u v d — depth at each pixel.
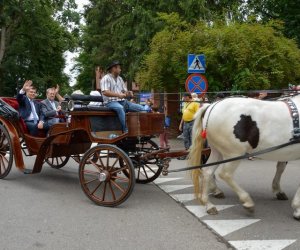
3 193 7.53
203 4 16.72
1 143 8.78
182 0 16.84
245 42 12.80
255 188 8.11
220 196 7.32
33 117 8.83
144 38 17.97
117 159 6.79
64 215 6.24
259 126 6.05
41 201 7.01
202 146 6.46
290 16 17.06
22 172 8.57
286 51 13.15
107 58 23.86
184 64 14.17
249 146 6.11
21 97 8.81
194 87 11.80
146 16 18.02
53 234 5.42
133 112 7.34
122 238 5.29
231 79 13.36
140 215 6.29
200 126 6.43
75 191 7.76
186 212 6.46
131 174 6.57
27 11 29.08
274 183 7.29
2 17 27.83
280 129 6.04
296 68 13.29
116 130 7.63
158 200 7.20
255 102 6.14
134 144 7.78
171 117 16.78
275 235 5.42
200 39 13.79
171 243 5.13
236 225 5.82
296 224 5.89
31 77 31.83
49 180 8.71
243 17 16.44
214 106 6.31
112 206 6.71
